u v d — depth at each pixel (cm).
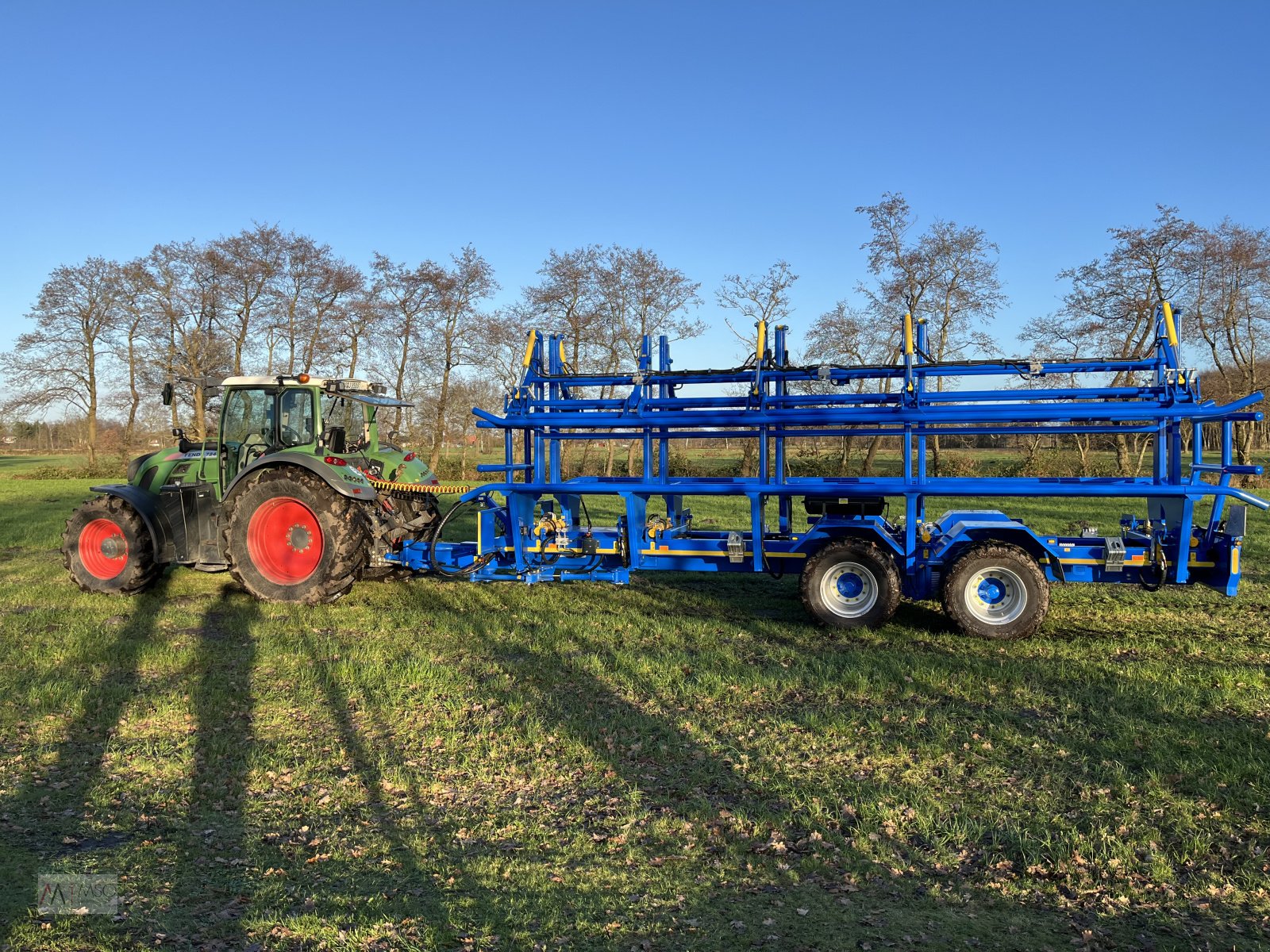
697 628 751
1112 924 309
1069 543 738
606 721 511
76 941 297
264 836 379
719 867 351
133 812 404
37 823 394
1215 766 430
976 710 531
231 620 792
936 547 740
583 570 840
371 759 460
